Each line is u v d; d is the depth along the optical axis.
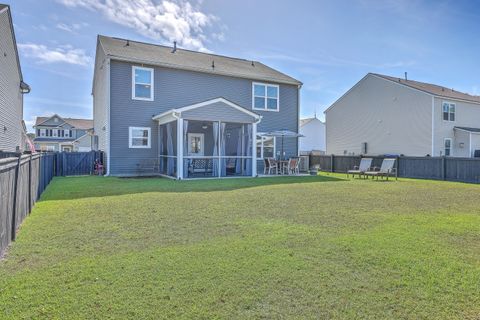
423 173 15.42
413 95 22.05
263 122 17.86
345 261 3.56
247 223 5.29
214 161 13.92
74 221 5.37
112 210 6.30
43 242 4.19
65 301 2.61
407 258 3.67
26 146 27.84
